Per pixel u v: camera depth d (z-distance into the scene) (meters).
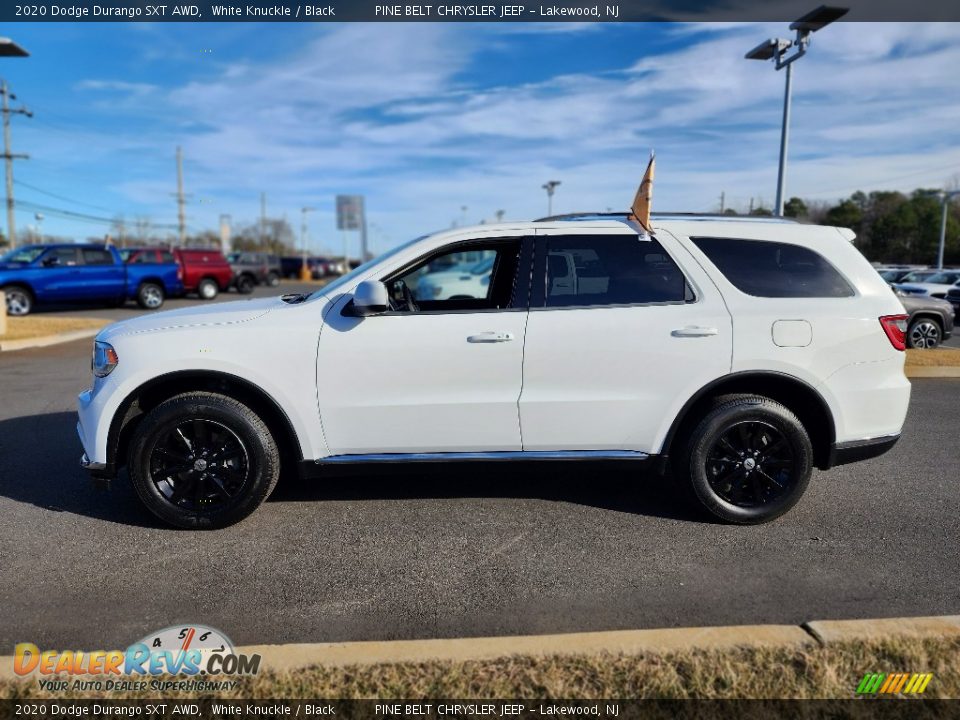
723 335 3.96
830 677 2.50
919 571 3.52
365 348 3.89
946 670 2.54
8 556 3.66
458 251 4.11
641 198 4.05
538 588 3.35
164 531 4.00
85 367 9.73
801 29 11.76
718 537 3.96
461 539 3.93
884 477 5.04
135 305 21.81
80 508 4.36
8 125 40.41
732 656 2.61
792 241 4.12
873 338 4.04
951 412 7.12
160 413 3.87
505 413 3.97
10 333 12.99
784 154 12.85
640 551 3.77
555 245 4.07
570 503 4.50
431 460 4.03
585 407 3.98
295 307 4.02
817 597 3.25
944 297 21.38
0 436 6.04
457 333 3.91
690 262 4.04
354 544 3.85
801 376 3.98
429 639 2.83
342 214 57.28
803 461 4.03
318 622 3.03
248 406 4.02
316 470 4.03
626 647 2.66
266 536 3.96
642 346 3.95
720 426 3.99
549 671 2.53
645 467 4.11
